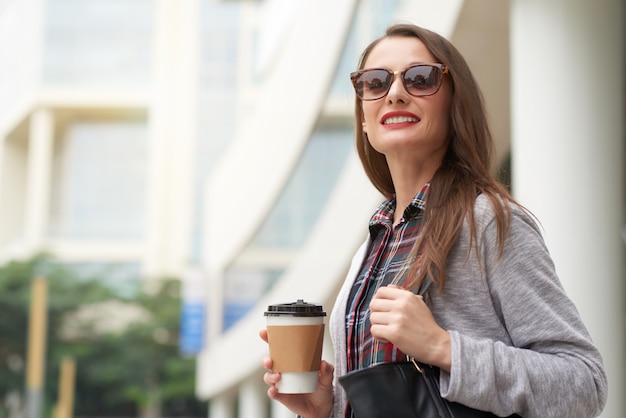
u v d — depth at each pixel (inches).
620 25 199.6
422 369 46.6
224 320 587.5
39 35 2042.3
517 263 48.7
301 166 475.8
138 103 1995.6
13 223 2003.0
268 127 505.7
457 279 49.4
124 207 2063.2
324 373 57.4
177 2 2047.2
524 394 44.8
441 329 46.2
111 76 2048.5
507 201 50.6
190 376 1558.8
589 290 189.9
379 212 58.9
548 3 198.4
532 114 197.5
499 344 46.3
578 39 196.2
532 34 199.2
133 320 1659.7
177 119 1984.5
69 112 2048.5
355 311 54.3
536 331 47.6
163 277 1734.7
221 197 580.7
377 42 58.9
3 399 1430.9
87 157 2094.0
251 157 533.0
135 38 2070.6
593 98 195.0
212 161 1974.7
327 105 434.3
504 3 225.5
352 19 396.2
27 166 2050.9
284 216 505.0
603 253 191.2
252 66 2010.3
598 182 192.9
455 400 45.1
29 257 1577.3
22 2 2082.9
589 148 193.8
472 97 55.7
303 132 451.2
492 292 49.3
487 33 241.0
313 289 430.6
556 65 196.2
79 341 1571.1
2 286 1475.1
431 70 54.4
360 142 65.2
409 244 53.2
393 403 45.8
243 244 549.3
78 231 2043.6
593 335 188.5
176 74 2014.0
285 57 473.7
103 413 1605.6
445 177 52.9
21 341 1450.5
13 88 2015.3
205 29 2030.0
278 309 53.0
